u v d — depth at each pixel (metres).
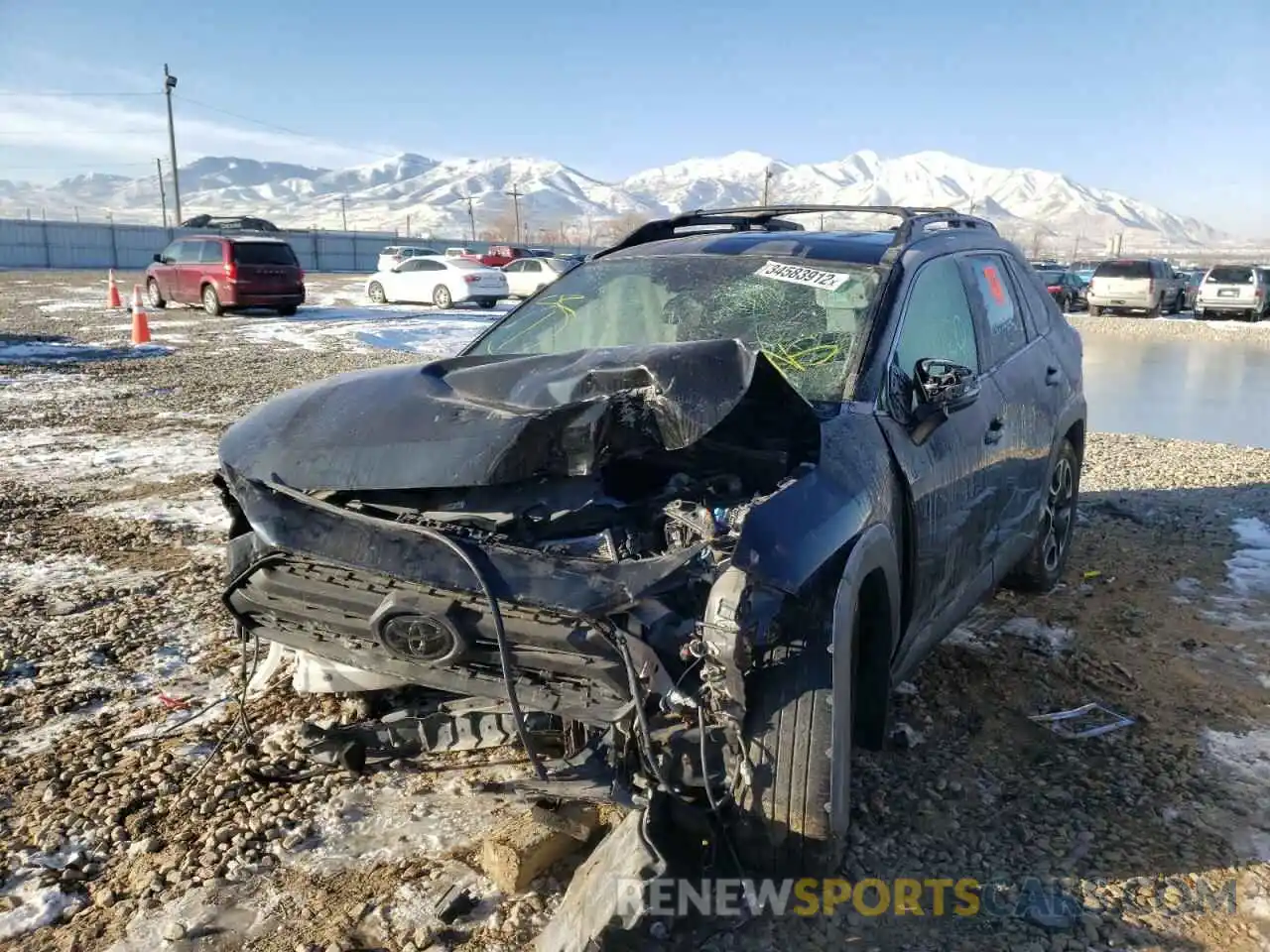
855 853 2.98
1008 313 4.73
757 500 2.65
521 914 2.67
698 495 2.79
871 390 3.25
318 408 3.12
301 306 27.12
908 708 3.96
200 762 3.49
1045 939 2.64
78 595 5.12
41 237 60.97
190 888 2.81
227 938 2.61
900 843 3.05
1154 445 9.77
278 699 3.95
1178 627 4.93
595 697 2.61
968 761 3.56
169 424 10.11
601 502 2.77
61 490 7.40
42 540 6.09
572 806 2.89
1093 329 26.81
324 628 2.93
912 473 3.20
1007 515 4.29
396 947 2.57
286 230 67.62
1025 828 3.13
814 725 2.57
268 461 2.94
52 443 9.08
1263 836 3.14
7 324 20.31
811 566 2.52
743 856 2.69
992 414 4.02
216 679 4.16
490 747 3.38
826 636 2.61
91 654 4.39
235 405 11.32
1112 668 4.39
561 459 2.69
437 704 3.39
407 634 2.68
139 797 3.26
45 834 3.05
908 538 3.19
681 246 4.33
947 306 4.03
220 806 3.21
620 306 4.02
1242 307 29.45
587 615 2.46
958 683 4.20
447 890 2.77
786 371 3.39
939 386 3.32
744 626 2.39
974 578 4.02
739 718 2.48
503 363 3.14
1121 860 2.99
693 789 2.67
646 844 2.47
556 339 4.02
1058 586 5.50
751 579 2.42
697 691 2.51
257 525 2.80
